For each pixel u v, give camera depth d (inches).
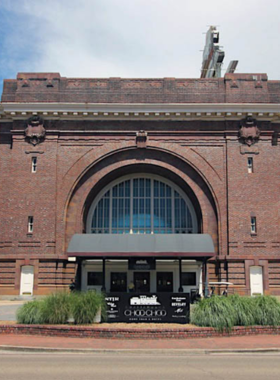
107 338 687.1
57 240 1362.0
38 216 1370.6
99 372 465.1
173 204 1485.0
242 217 1374.3
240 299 802.2
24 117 1424.7
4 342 647.8
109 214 1478.8
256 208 1381.6
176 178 1453.0
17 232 1362.0
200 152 1421.0
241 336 722.2
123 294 806.5
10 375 444.5
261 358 561.9
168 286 1398.9
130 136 1428.4
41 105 1405.0
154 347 620.1
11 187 1387.8
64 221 1373.0
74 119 1427.2
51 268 1336.1
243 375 455.2
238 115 1416.1
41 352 600.4
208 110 1411.2
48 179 1392.7
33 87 1444.4
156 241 1261.1
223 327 716.7
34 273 1333.7
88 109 1408.7
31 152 1408.7
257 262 1344.7
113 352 599.2
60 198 1389.0
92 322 775.1
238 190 1390.3
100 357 563.2
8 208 1376.7
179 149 1423.5
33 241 1354.6
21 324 744.3
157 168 1448.1
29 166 1400.1
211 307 757.3
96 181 1414.9
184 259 1344.7
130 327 737.6
